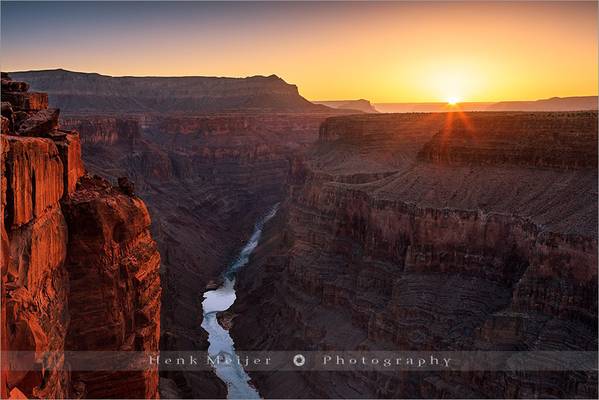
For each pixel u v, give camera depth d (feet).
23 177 84.84
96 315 106.83
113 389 109.29
